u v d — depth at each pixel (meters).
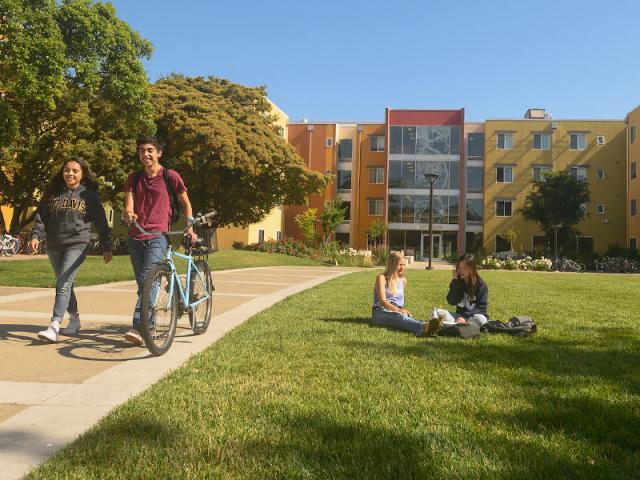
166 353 4.80
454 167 47.47
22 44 14.25
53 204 5.39
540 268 31.81
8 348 4.88
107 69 17.98
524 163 46.69
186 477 2.20
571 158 46.16
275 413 2.97
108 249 5.65
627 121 45.03
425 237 47.62
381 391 3.44
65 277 5.31
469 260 6.39
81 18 16.12
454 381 3.72
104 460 2.37
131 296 9.26
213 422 2.84
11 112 15.08
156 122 27.80
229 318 7.08
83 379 3.89
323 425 2.78
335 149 47.94
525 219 43.12
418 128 47.88
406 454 2.42
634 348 5.07
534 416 2.96
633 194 43.53
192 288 5.58
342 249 37.00
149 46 18.86
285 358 4.43
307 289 11.88
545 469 2.27
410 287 13.07
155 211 5.25
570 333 5.99
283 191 30.86
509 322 5.97
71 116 22.95
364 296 10.20
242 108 30.59
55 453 2.47
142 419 2.87
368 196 48.22
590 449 2.49
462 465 2.30
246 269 20.95
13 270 14.41
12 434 2.74
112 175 24.80
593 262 35.78
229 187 29.20
